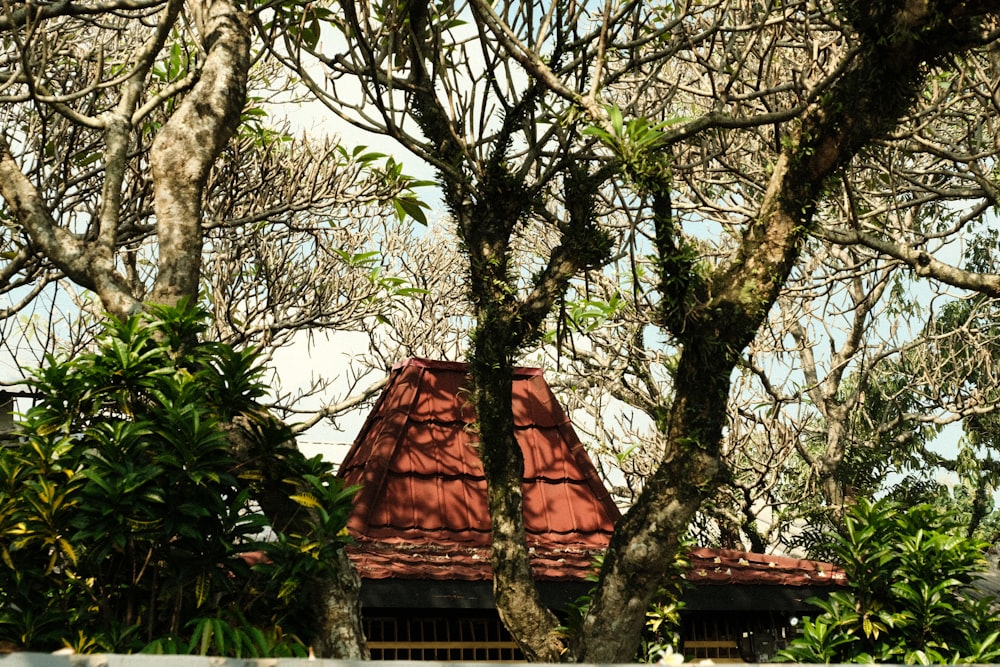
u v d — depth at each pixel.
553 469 9.19
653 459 15.87
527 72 6.21
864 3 5.31
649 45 9.46
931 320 17.48
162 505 4.81
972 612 7.18
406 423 8.93
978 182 10.52
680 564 7.85
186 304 5.31
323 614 5.43
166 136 6.07
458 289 18.69
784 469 17.70
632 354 16.11
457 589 7.68
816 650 7.07
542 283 6.27
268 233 13.94
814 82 6.74
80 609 4.80
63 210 11.22
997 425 19.84
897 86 5.32
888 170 10.23
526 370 9.73
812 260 13.38
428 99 6.62
